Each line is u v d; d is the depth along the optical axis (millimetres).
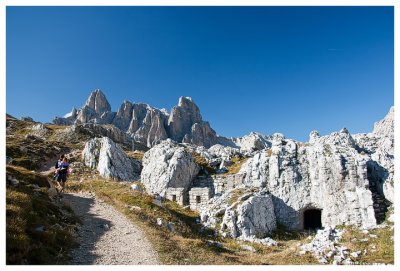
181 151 50781
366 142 64562
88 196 32156
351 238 27766
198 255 20906
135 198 33375
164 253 19531
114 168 54969
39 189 25406
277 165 45844
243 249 28562
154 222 26828
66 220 21641
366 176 39594
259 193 41000
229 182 47781
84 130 111625
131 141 134875
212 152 63688
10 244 14133
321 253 25156
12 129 112125
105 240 20219
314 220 45375
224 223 35469
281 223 41531
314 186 42656
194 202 42938
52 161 65375
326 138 60562
